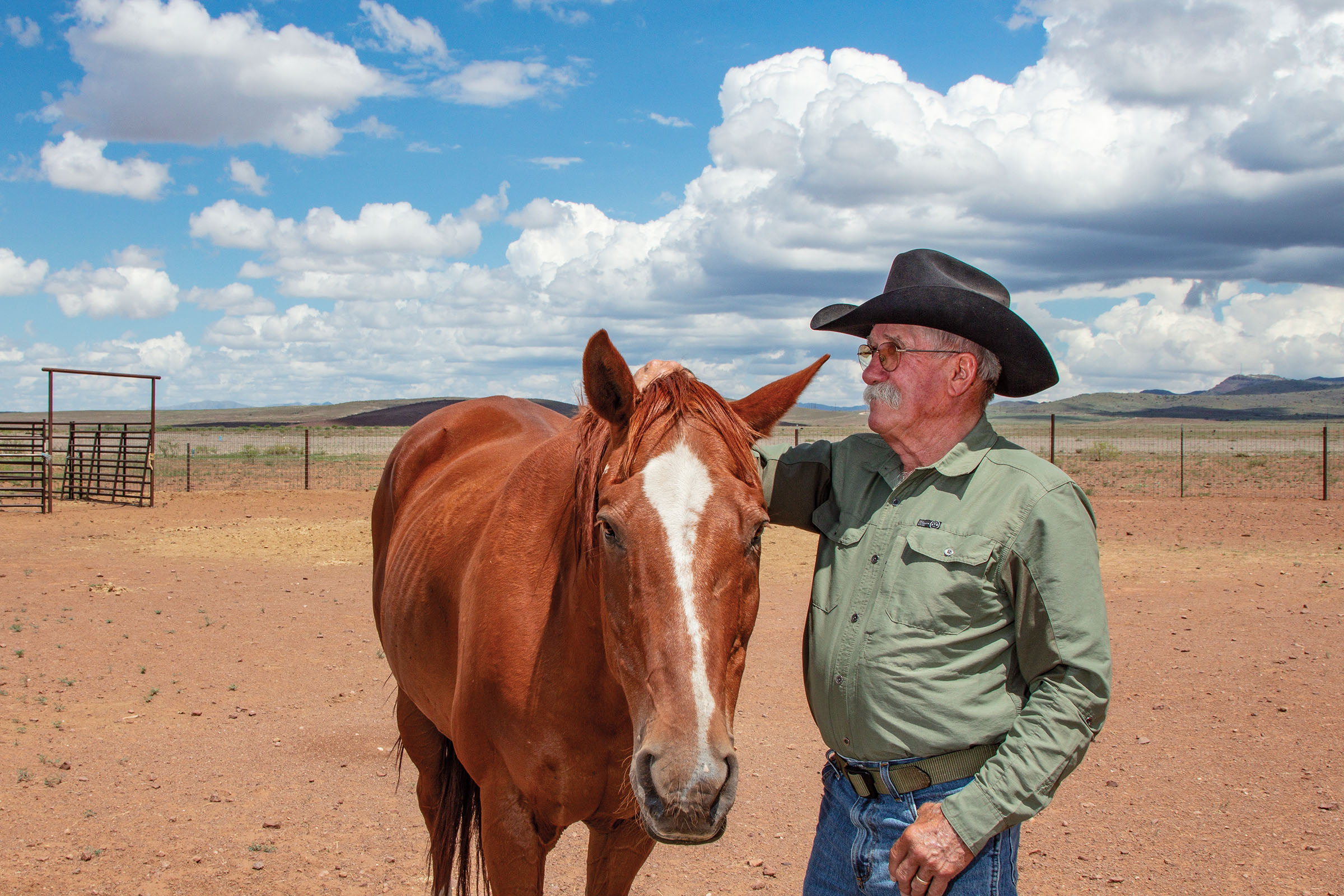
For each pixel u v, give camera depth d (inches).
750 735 217.8
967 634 73.5
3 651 272.2
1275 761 192.7
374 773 188.7
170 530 550.0
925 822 69.7
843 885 79.4
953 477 77.1
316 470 1168.2
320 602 360.2
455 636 115.1
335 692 246.2
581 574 88.9
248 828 160.4
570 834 170.7
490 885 113.1
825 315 96.3
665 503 74.5
